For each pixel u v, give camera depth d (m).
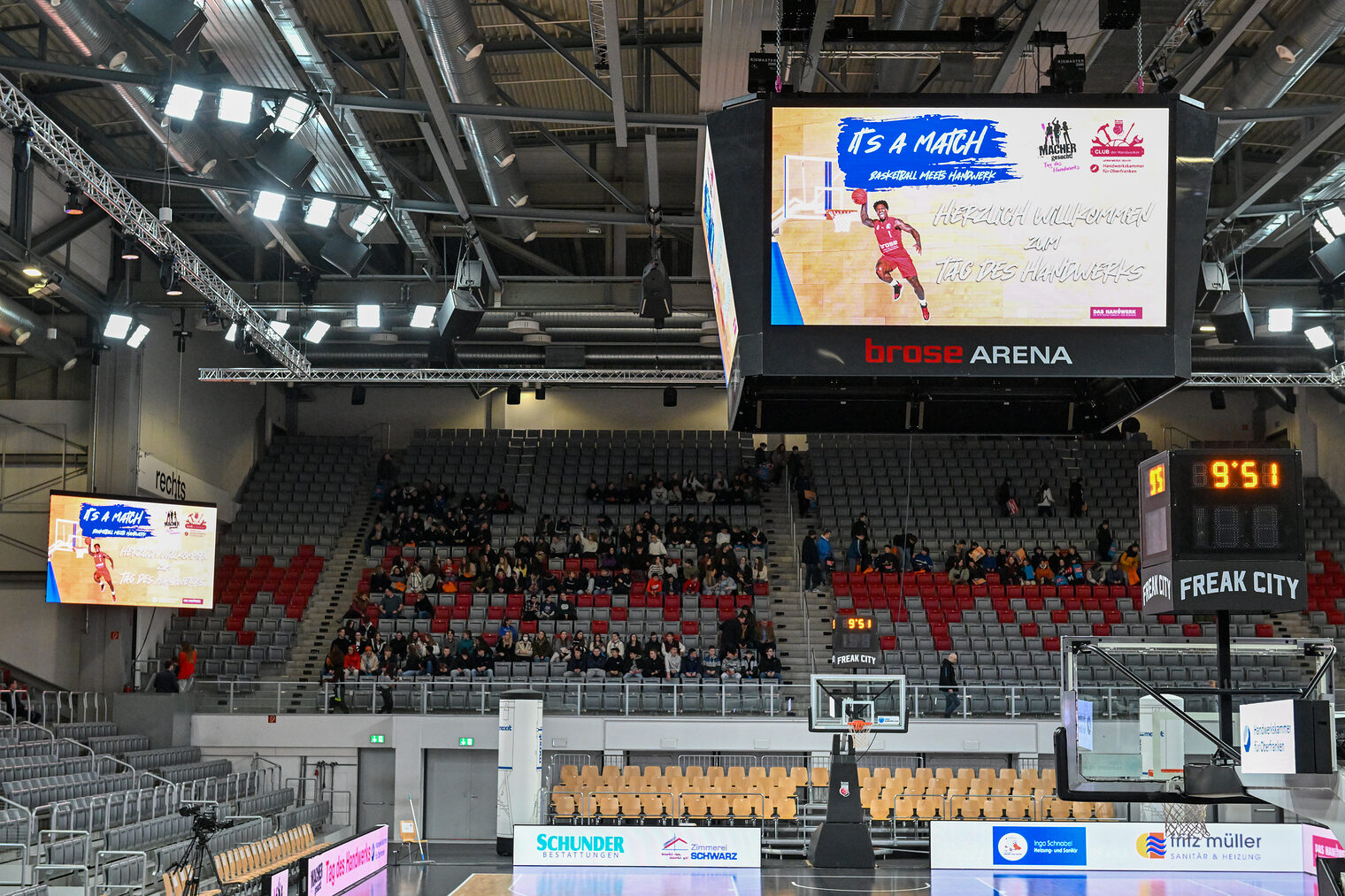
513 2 17.81
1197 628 29.75
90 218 24.03
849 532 33.88
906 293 7.94
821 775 25.12
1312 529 33.72
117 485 27.02
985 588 31.27
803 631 30.06
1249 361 26.89
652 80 21.98
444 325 21.08
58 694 24.25
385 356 27.64
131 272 27.22
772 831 24.03
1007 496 34.53
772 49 15.45
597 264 31.80
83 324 27.78
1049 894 18.53
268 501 34.22
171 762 24.88
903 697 21.20
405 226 22.08
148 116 17.81
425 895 18.66
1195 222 8.02
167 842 20.14
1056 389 8.56
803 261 7.96
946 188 8.03
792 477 35.47
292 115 16.16
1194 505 8.37
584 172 26.56
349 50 20.48
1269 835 21.55
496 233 27.41
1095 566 31.80
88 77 15.99
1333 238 18.80
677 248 29.98
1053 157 8.05
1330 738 7.58
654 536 32.16
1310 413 36.19
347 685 27.09
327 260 20.20
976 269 7.97
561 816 24.14
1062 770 8.91
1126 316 7.95
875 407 8.55
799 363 7.87
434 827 26.44
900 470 36.16
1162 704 8.82
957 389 8.54
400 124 23.86
